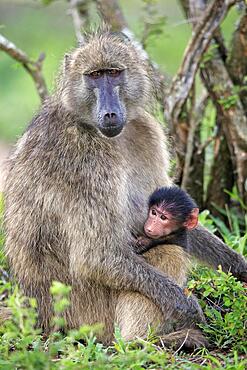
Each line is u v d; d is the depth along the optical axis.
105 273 10.59
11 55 14.77
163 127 12.27
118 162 10.78
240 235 13.94
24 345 8.73
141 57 11.48
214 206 14.38
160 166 11.65
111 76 10.92
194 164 14.32
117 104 10.74
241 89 13.60
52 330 11.03
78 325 11.01
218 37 13.84
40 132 11.12
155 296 10.52
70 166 10.67
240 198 13.96
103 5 14.69
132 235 11.30
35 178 10.96
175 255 10.88
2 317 10.50
